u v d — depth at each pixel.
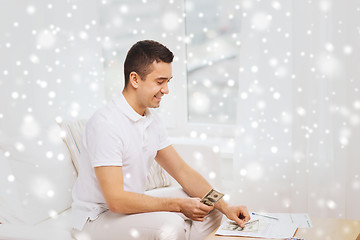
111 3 3.08
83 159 1.86
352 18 2.40
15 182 2.03
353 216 2.51
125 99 1.85
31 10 2.55
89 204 1.83
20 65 2.71
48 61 2.81
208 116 3.12
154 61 1.79
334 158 2.50
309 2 2.48
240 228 1.69
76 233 1.84
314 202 2.59
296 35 2.51
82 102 2.97
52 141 2.25
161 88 1.83
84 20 2.93
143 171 1.90
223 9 2.95
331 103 2.50
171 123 3.15
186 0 3.03
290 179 2.65
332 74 2.47
